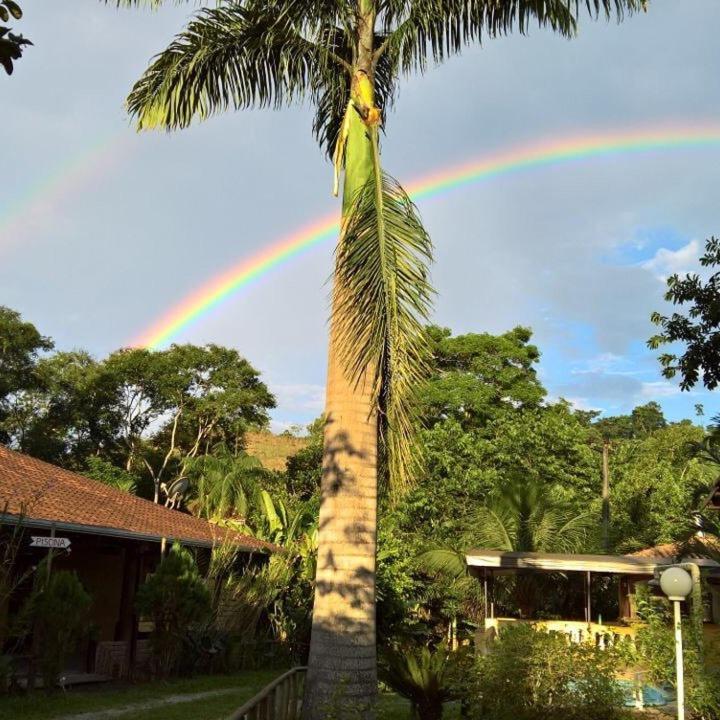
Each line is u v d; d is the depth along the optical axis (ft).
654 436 128.77
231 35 31.07
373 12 30.09
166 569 48.03
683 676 29.91
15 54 11.93
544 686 27.50
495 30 31.17
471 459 86.58
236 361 139.64
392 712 35.50
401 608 65.72
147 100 31.91
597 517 77.51
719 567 43.24
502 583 64.59
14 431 125.39
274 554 65.00
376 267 22.89
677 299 35.65
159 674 47.73
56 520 40.24
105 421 133.18
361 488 24.90
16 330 119.65
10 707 34.37
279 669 58.34
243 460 113.50
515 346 109.19
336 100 32.42
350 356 23.15
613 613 65.05
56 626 37.55
